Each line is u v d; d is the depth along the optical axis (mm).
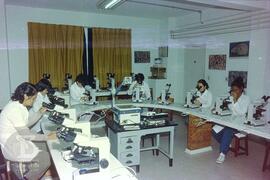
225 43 5039
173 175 3055
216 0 3531
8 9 5125
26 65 5461
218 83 5301
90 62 6098
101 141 1658
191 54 6133
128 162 2988
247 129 2854
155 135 3977
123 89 4980
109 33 6176
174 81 6559
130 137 2943
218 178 2969
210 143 3863
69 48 5762
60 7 5270
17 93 2277
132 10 5512
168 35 6523
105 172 1631
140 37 6617
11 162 2275
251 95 4508
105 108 4109
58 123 2238
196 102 3945
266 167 3162
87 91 4418
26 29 5344
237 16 4668
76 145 1745
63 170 1722
